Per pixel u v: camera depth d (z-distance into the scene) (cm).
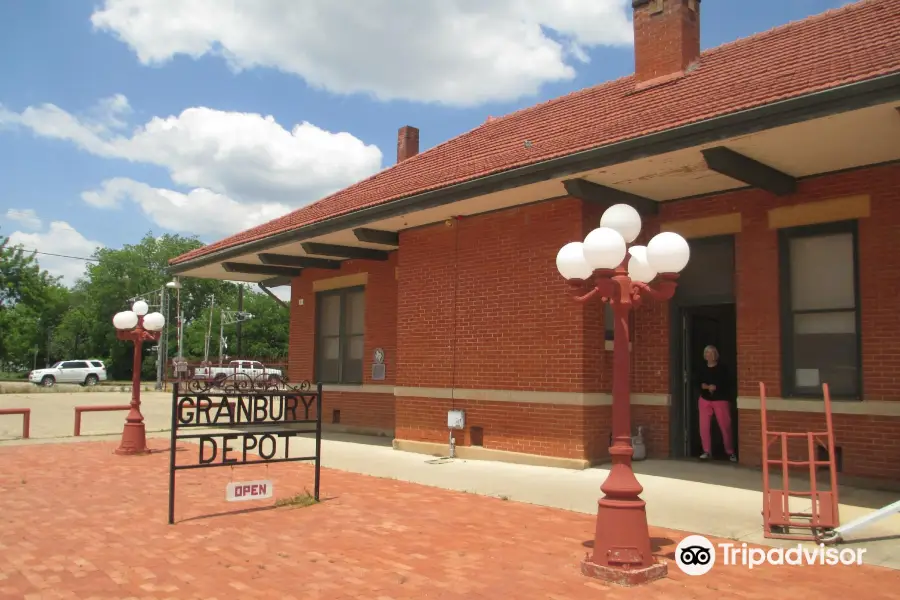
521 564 585
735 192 1020
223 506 823
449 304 1238
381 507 814
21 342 7256
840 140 793
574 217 1055
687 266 1080
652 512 765
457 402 1209
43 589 528
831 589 521
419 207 1135
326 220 1291
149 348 7562
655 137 808
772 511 669
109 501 855
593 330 1056
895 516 740
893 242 871
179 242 8438
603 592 515
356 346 1650
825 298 938
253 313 8331
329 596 512
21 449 1362
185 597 512
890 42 779
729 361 1170
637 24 1184
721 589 521
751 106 728
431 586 532
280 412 829
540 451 1077
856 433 888
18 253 5934
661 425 1089
